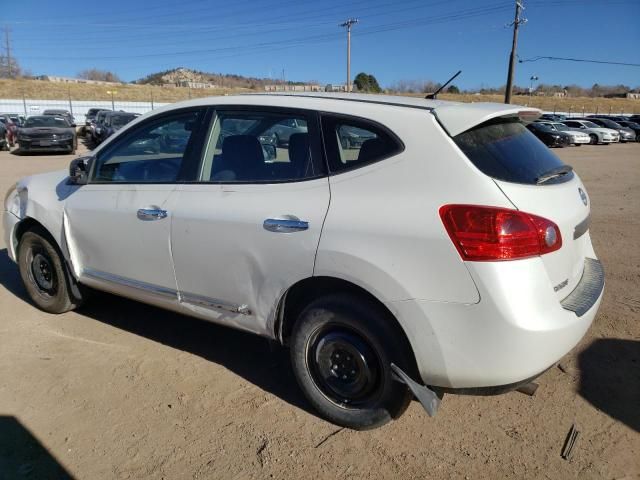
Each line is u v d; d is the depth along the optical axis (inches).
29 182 173.6
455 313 93.4
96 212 146.0
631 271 212.7
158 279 135.9
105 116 995.9
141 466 103.2
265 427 115.0
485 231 91.3
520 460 104.2
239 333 160.9
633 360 141.2
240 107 125.2
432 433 112.8
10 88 2308.1
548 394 126.4
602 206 366.9
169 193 131.2
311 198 108.8
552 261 97.3
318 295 114.1
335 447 108.3
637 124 1406.3
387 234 98.1
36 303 175.9
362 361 106.7
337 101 114.0
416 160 99.5
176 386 131.1
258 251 114.0
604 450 106.7
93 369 138.8
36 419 117.3
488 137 103.7
